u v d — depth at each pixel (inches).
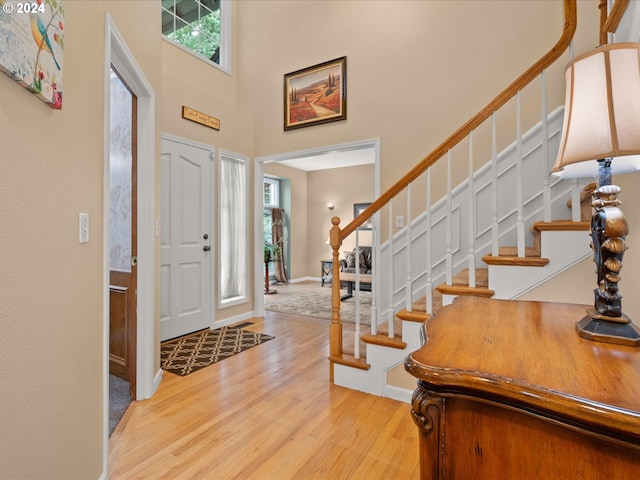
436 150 79.8
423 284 118.6
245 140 163.8
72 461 44.4
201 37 159.2
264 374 97.5
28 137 36.1
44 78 37.5
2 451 32.3
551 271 67.6
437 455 27.4
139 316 81.9
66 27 43.8
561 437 22.9
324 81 144.6
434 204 118.1
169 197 128.5
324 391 87.1
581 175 43.8
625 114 32.0
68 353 43.7
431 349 30.7
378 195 130.6
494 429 25.4
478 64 114.0
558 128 99.0
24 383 35.4
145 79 78.4
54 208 40.8
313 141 148.7
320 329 146.0
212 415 74.9
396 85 128.1
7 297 33.0
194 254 138.9
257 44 165.2
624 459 20.8
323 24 145.6
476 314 42.6
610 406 20.8
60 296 42.1
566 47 69.9
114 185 92.7
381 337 86.4
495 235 73.6
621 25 56.7
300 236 317.4
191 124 137.5
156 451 62.2
